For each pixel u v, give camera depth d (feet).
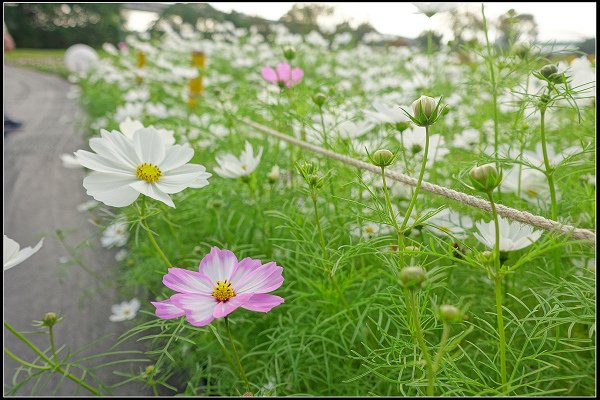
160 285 1.69
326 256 1.00
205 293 0.75
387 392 1.08
